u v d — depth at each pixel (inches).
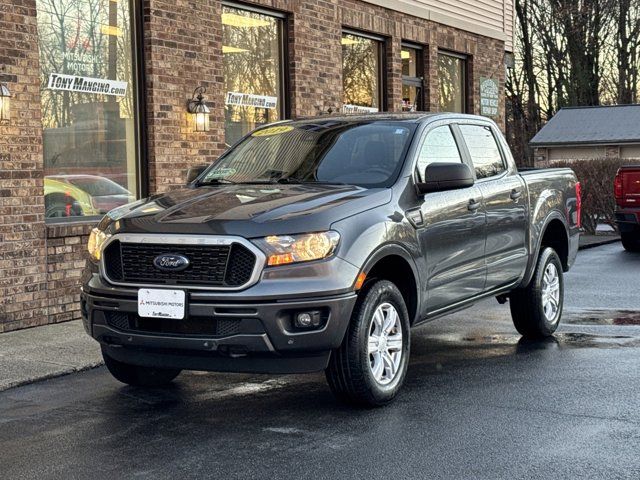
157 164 426.6
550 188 333.7
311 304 212.1
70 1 392.5
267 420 224.1
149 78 424.2
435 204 258.7
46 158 380.8
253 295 209.2
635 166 682.2
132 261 223.1
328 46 553.3
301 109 530.3
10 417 231.0
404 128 268.8
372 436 208.7
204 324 215.3
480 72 753.0
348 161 260.1
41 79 378.9
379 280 235.6
